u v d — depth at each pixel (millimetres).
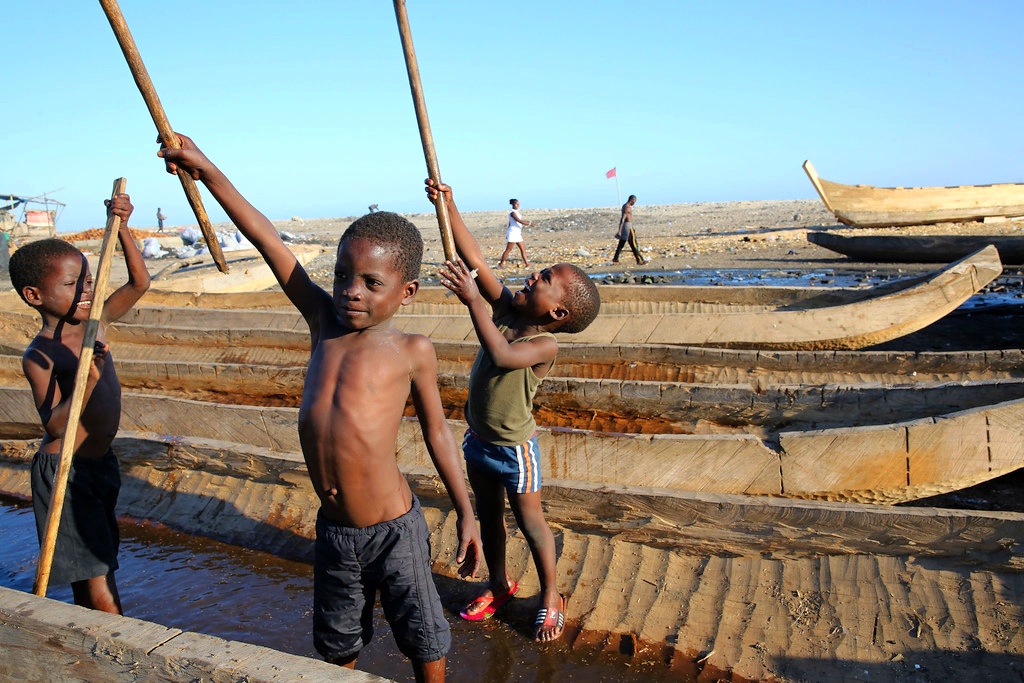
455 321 7039
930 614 3121
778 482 3857
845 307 6207
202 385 6297
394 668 3148
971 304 9516
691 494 3631
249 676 1845
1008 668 2865
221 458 4625
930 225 19781
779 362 5395
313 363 2568
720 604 3408
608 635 3342
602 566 3688
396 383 2508
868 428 3744
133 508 4727
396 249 2430
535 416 5254
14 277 3035
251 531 4363
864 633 3125
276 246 2596
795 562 3494
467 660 3229
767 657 3117
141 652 1977
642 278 12648
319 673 1842
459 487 2662
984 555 3172
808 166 19172
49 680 2141
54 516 2643
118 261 18906
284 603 3701
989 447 3699
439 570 3883
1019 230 18062
